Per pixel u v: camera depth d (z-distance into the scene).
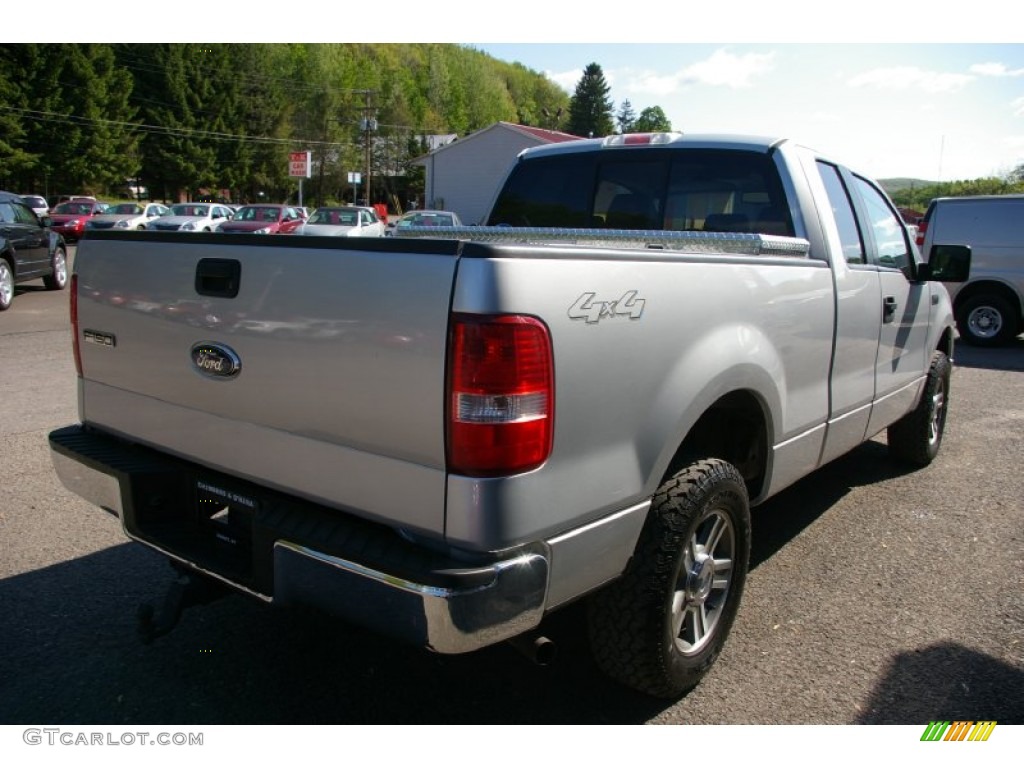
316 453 2.29
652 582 2.52
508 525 2.02
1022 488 5.20
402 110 95.81
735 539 2.92
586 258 2.16
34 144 51.28
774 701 2.83
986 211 11.61
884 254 4.42
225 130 68.38
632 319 2.30
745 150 3.79
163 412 2.72
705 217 3.93
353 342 2.15
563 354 2.09
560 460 2.12
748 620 3.41
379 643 3.16
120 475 2.71
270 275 2.32
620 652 2.59
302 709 2.72
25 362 8.47
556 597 2.21
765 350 2.94
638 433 2.37
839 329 3.59
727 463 2.77
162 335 2.66
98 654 3.02
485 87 134.12
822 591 3.69
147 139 64.94
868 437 4.37
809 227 3.59
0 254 12.27
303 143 79.44
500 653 3.10
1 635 3.12
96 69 54.31
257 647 3.11
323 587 2.18
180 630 3.22
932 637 3.29
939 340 5.48
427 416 2.03
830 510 4.75
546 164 4.51
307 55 85.00
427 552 2.09
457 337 1.97
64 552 3.87
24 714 2.65
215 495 2.61
